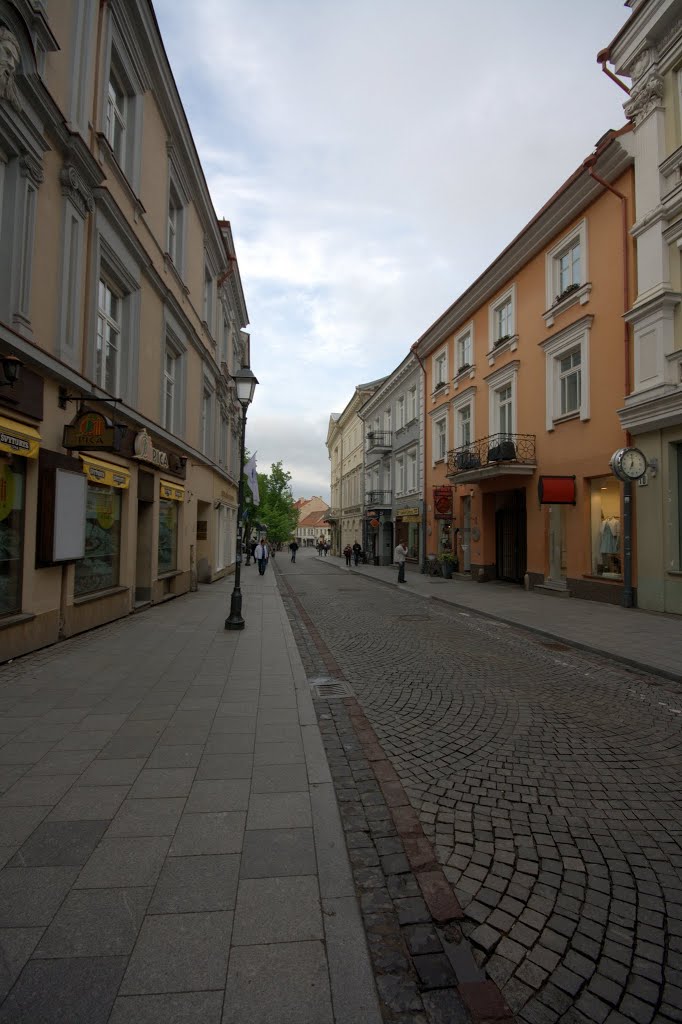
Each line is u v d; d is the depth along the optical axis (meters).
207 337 17.38
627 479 10.95
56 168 7.28
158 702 5.11
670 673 6.60
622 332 12.28
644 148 11.54
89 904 2.29
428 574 23.92
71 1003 1.81
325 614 12.25
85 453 8.15
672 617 10.59
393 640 9.03
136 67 10.15
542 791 3.63
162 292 11.72
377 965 2.08
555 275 15.25
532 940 2.27
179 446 13.38
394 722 4.96
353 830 3.08
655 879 2.70
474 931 2.31
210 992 1.88
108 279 9.50
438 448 24.42
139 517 11.76
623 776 3.87
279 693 5.46
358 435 42.09
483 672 6.86
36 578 6.98
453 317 21.70
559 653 8.04
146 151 10.99
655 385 10.96
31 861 2.59
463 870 2.75
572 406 14.52
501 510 19.28
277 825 2.97
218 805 3.17
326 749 4.30
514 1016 1.89
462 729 4.79
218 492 20.95
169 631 8.94
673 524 10.87
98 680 5.83
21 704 4.97
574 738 4.59
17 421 6.36
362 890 2.53
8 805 3.12
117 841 2.78
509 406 17.95
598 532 13.47
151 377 11.36
